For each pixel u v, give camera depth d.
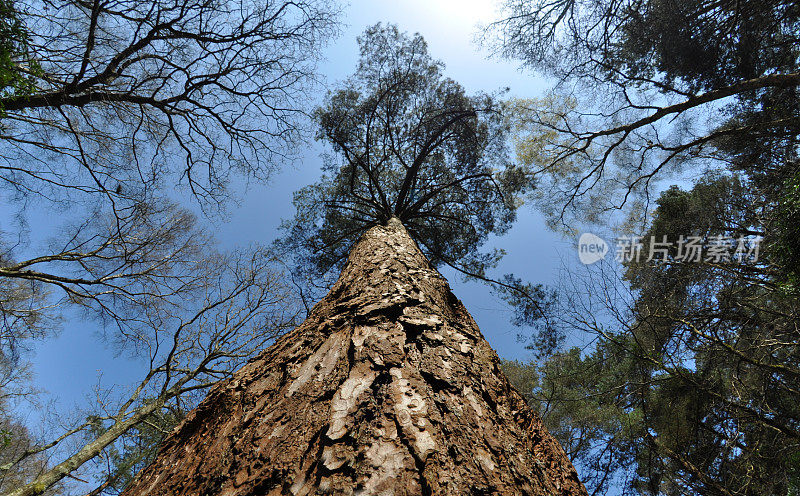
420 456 0.92
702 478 5.85
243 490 0.91
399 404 1.10
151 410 5.94
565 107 8.95
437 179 10.19
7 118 4.49
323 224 9.82
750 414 5.77
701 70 7.62
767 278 6.28
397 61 9.55
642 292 7.56
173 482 1.12
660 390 7.19
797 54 7.11
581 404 7.18
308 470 0.91
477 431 1.12
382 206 8.60
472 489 0.88
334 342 1.54
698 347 6.79
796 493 5.07
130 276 6.42
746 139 7.25
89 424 5.85
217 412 1.40
